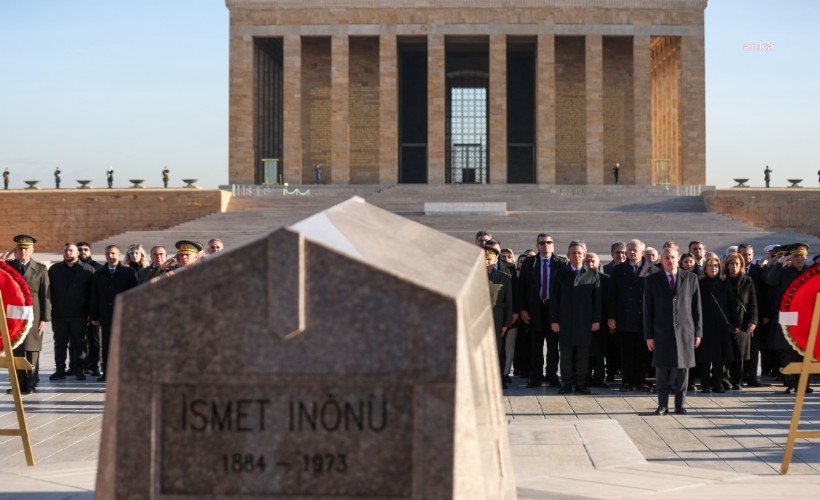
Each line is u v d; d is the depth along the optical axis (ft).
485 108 284.61
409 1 248.52
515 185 229.86
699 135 248.93
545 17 248.73
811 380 60.18
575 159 265.13
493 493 15.23
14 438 40.91
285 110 249.55
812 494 26.50
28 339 55.36
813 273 32.63
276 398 13.58
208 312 13.60
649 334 47.19
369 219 17.78
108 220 203.00
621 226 177.99
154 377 13.65
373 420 13.42
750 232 166.09
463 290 14.38
